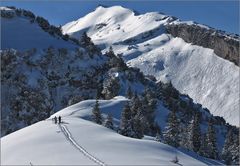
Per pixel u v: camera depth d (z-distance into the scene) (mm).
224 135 168000
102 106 124125
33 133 55969
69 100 173125
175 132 98812
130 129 85375
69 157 41750
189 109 175500
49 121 69938
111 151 45312
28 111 170875
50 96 181375
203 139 111062
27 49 195250
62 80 188500
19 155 44656
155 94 167375
